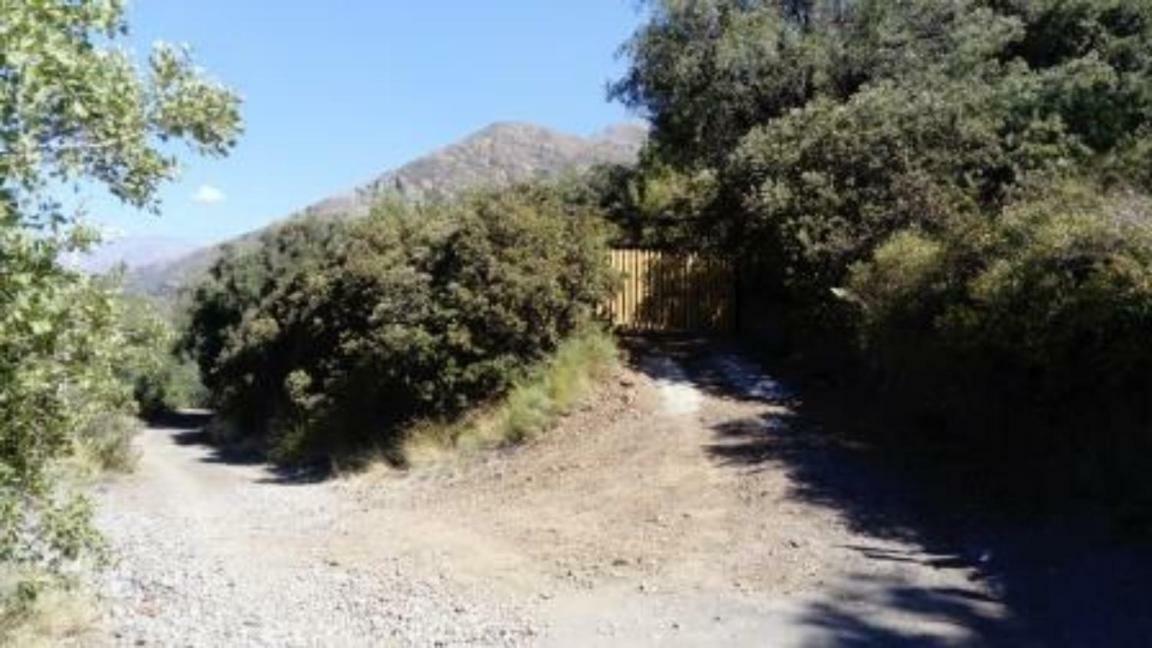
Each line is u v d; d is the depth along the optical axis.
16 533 5.91
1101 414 9.73
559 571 9.73
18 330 4.80
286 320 25.47
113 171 5.33
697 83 23.80
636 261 20.11
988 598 8.06
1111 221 9.71
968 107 16.64
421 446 16.98
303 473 19.30
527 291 17.16
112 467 19.23
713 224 19.89
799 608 8.15
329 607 9.11
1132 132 16.08
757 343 18.95
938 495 10.51
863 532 9.84
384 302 18.12
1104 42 21.91
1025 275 10.09
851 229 15.85
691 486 11.88
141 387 39.72
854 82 22.06
